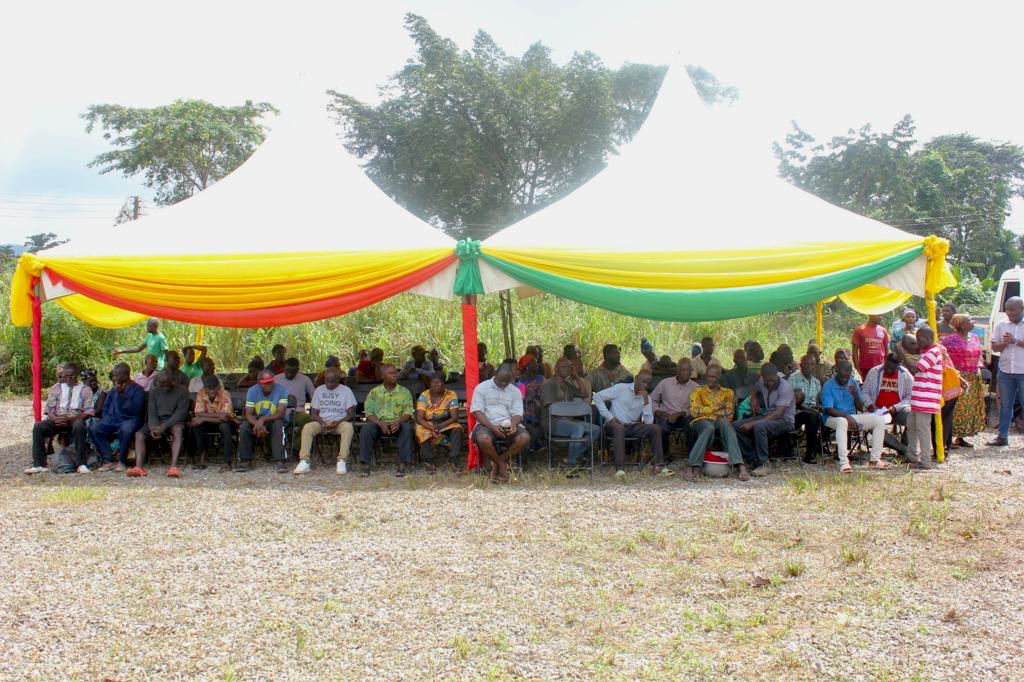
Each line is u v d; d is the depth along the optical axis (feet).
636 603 17.01
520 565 19.38
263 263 29.89
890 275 30.42
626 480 28.37
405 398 30.58
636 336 67.72
